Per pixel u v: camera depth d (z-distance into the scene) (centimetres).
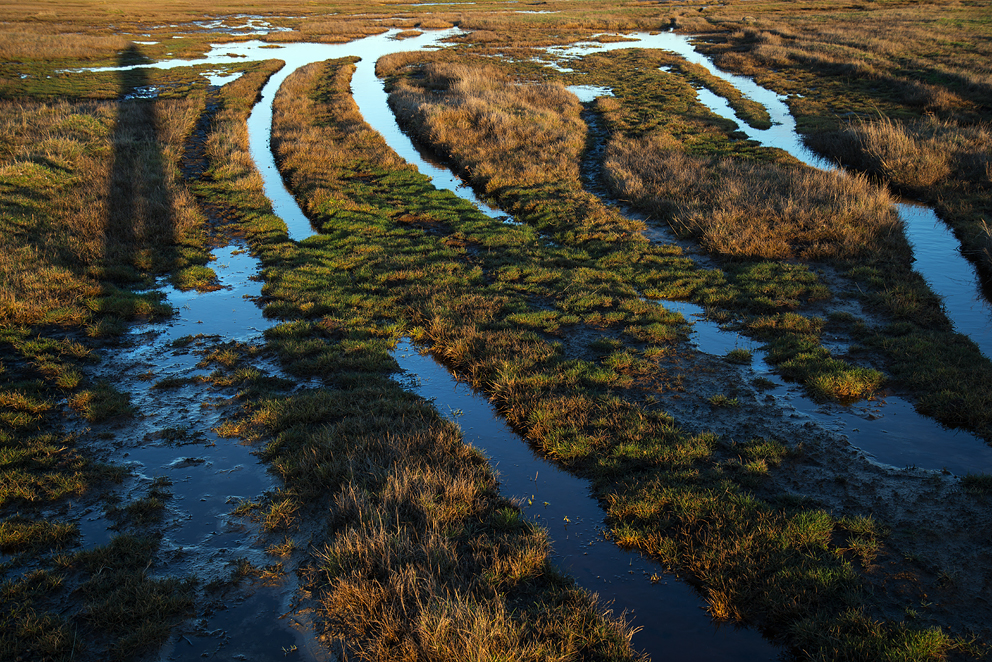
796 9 6362
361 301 1223
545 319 1156
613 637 546
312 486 738
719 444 814
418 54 4325
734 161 2058
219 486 751
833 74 3400
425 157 2331
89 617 570
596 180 2005
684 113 2747
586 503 732
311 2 7969
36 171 1748
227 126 2519
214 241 1541
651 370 990
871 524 663
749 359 1020
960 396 870
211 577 625
